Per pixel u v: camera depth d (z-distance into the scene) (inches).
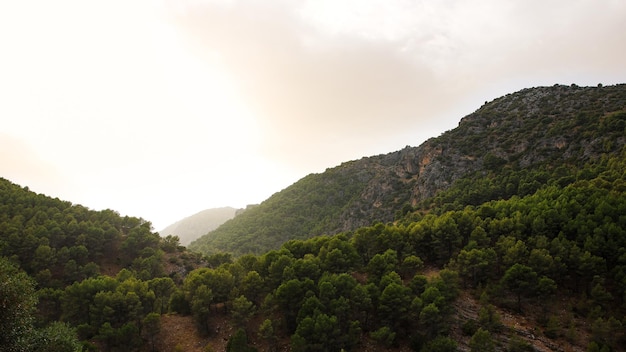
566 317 2492.6
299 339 2257.6
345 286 2679.6
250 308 2864.2
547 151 5698.8
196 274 3309.5
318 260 3110.2
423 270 3181.6
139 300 3026.6
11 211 4419.3
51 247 4222.4
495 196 5073.8
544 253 2731.3
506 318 2559.1
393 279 2721.5
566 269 2652.6
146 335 2851.9
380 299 2549.2
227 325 2950.3
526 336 2384.4
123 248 4808.1
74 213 5064.0
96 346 2459.4
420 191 6884.8
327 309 2539.4
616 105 6072.8
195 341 2815.0
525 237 3083.2
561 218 3034.0
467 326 2497.5
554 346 2292.1
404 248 3262.8
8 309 1049.5
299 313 2491.4
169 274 4913.9
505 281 2637.8
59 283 3725.4
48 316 3100.4
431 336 2426.2
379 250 3341.5
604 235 2736.2
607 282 2605.8
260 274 3265.3
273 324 2689.5
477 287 2807.6
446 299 2593.5
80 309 3002.0
